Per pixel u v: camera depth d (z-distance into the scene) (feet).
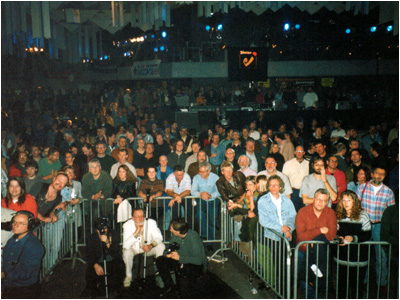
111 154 32.53
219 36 82.64
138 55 90.63
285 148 34.60
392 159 29.32
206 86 88.89
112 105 69.26
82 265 23.13
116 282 20.54
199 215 25.36
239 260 23.76
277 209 20.11
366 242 17.75
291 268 19.43
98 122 58.80
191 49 83.87
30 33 22.35
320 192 18.13
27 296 16.75
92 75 92.02
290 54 81.92
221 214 24.66
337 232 18.54
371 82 83.82
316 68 81.15
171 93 77.30
